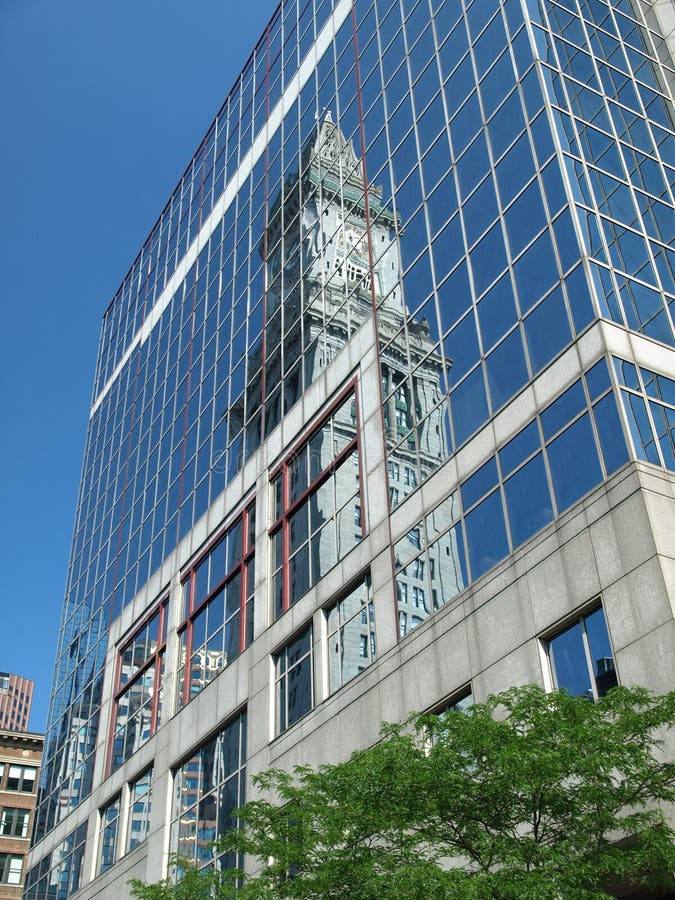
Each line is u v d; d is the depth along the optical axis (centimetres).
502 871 1755
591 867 1742
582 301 2903
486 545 2972
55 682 6469
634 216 3219
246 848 2312
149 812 4603
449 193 3750
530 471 2894
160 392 6312
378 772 2028
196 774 4312
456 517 3147
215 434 5256
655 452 2608
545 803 1875
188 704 4572
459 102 3878
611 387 2694
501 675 2736
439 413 3403
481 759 1953
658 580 2352
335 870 1955
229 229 6034
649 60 3931
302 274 4838
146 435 6306
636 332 2862
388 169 4281
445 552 3145
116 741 5241
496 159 3525
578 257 2973
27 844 9206
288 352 4712
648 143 3553
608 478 2598
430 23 4297
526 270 3188
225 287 5800
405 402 3634
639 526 2456
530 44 3538
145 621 5388
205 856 3972
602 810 1855
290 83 5772
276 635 4006
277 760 3688
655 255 3144
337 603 3688
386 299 3972
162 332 6650
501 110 3588
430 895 1725
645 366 2794
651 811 1864
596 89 3578
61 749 6016
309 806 2241
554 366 2930
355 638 3488
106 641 5838
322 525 3944
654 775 1861
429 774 1936
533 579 2731
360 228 4388
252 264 5512
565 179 3142
